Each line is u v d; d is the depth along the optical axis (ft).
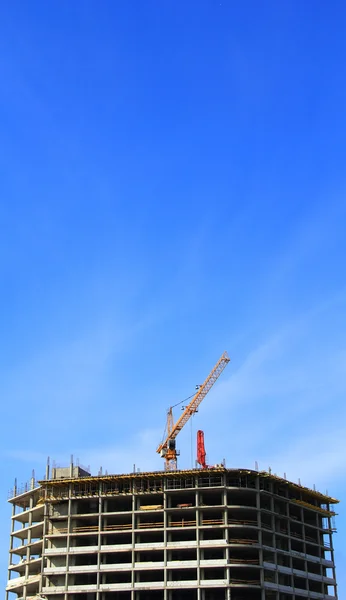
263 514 478.18
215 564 448.24
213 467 479.00
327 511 548.72
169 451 629.10
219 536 468.34
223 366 652.07
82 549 469.98
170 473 471.62
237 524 458.91
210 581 445.37
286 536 488.85
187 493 473.26
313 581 514.27
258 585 448.65
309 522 541.75
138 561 463.42
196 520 463.83
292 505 512.22
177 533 470.39
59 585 469.98
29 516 538.47
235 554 465.88
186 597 461.37
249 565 449.06
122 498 483.10
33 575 512.22
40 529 522.06
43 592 465.06
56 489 495.82
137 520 473.67
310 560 510.99
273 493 485.15
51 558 479.82
